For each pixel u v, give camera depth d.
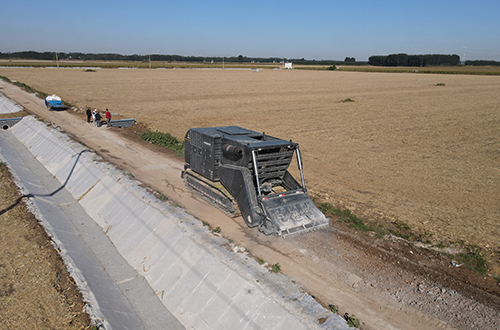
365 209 13.59
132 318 8.56
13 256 9.95
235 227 11.93
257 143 11.88
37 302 8.13
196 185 14.59
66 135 23.89
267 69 171.88
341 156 21.61
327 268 9.72
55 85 62.72
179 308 8.81
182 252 10.25
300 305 7.68
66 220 13.63
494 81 96.38
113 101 45.03
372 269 9.77
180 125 30.52
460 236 11.55
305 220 11.23
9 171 16.69
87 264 10.33
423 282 9.22
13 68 110.81
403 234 11.74
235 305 8.11
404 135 28.08
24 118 30.31
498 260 10.14
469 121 34.97
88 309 7.92
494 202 14.59
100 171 16.92
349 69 173.00
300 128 30.08
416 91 66.44
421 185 16.61
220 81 84.88
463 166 19.84
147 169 18.34
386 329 7.54
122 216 13.19
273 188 12.88
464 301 8.46
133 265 10.84
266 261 9.83
